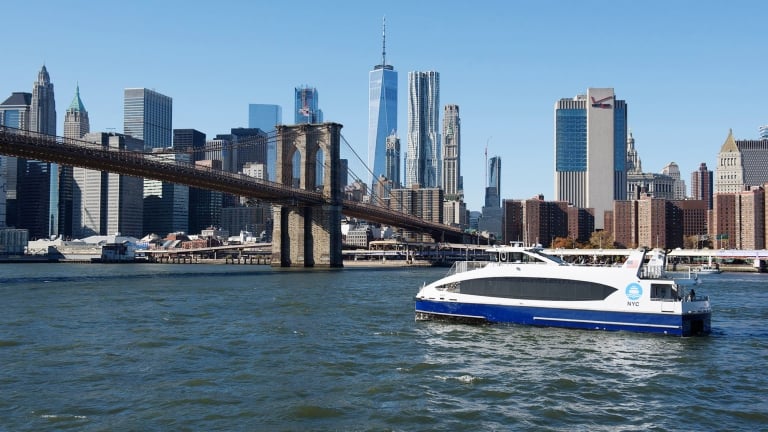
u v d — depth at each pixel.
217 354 42.84
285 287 99.50
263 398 32.72
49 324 54.41
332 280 121.75
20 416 29.39
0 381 35.09
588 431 28.61
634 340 48.12
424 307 57.47
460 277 56.34
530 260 56.34
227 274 145.88
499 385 35.72
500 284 54.56
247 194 169.00
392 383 35.88
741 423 29.89
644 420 30.12
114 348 44.22
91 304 69.81
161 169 134.12
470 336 49.84
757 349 46.12
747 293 97.50
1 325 53.47
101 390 33.66
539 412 31.09
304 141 198.00
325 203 191.88
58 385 34.47
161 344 45.97
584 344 46.69
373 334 50.94
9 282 105.62
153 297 79.00
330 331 52.31
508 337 49.31
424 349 45.06
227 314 62.47
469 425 29.19
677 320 49.16
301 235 193.12
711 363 41.50
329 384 35.59
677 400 33.38
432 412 30.89
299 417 29.95
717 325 58.28
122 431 27.72
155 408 30.84
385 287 100.88
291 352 43.78
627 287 50.59
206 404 31.59
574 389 35.12
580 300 51.75
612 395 34.06
